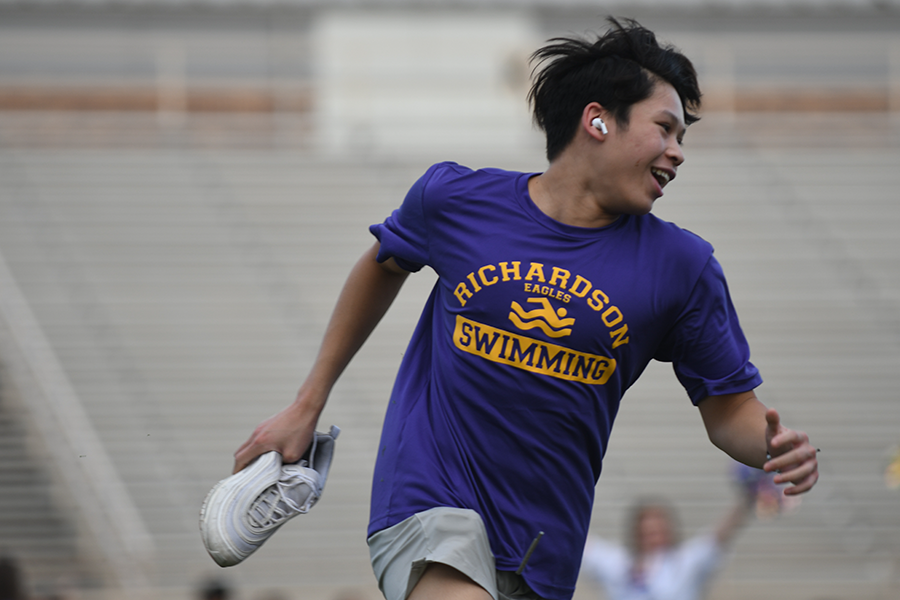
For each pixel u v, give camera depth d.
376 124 44.06
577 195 7.66
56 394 32.94
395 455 8.03
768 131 42.94
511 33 45.91
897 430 32.44
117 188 40.41
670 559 18.98
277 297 36.69
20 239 38.16
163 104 45.09
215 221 39.44
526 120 43.88
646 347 7.71
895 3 43.38
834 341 35.22
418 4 44.69
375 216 40.12
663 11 43.50
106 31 45.28
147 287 36.75
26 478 31.03
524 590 7.92
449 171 8.13
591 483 8.05
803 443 6.95
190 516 30.16
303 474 8.34
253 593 28.38
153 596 28.53
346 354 8.78
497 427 7.69
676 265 7.60
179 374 33.75
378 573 8.06
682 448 31.95
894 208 39.88
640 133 7.41
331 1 44.47
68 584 28.67
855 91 44.44
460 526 7.53
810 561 28.86
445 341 7.96
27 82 44.53
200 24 45.84
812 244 38.69
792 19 45.03
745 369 7.93
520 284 7.55
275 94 45.31
